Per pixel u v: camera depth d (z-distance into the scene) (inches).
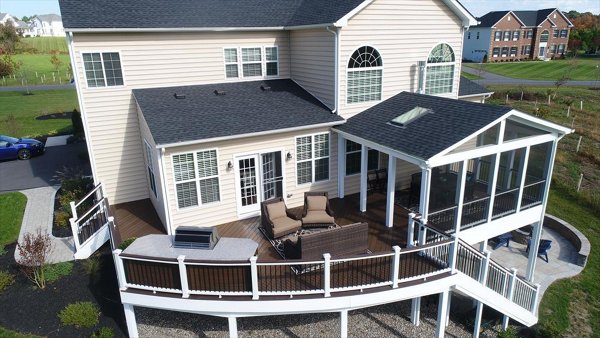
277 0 662.5
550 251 599.5
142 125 539.2
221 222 505.0
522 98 1390.3
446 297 392.8
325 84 559.5
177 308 361.1
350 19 517.7
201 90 575.2
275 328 425.1
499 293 431.8
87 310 421.4
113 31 512.4
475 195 515.5
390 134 465.7
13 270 500.7
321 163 555.5
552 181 773.3
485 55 2518.5
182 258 346.3
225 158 483.5
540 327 449.4
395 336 417.1
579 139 920.3
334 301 357.4
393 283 367.6
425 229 406.0
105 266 505.4
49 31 5310.0
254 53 612.4
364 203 522.0
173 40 557.0
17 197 688.4
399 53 570.9
